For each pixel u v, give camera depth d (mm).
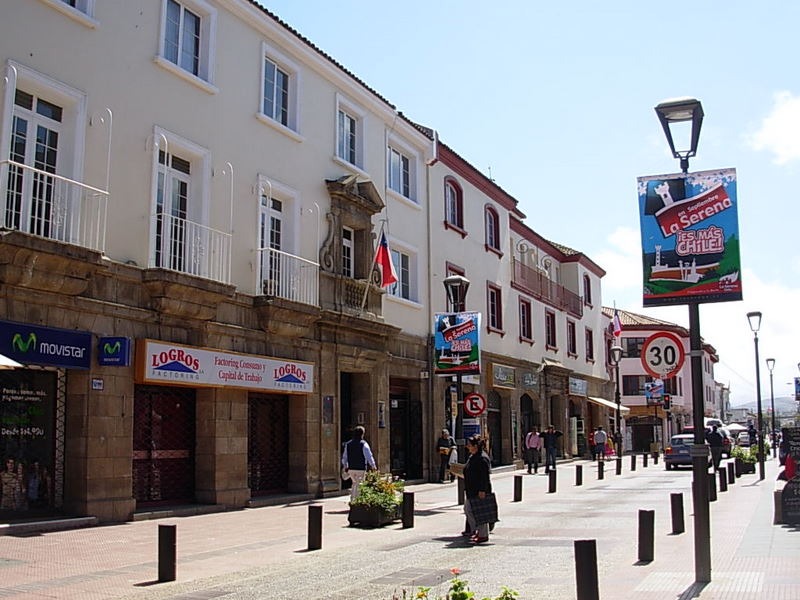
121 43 15258
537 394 36719
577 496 19859
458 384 18672
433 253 27688
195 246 16656
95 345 13992
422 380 26109
